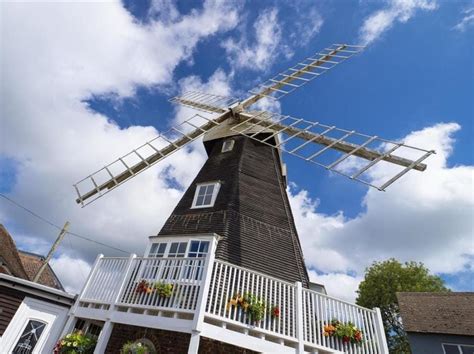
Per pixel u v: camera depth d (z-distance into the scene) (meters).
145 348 7.22
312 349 7.82
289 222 12.88
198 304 7.07
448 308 18.62
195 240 10.34
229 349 7.59
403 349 26.97
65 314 10.21
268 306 7.91
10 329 9.21
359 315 8.90
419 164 9.34
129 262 8.96
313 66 18.45
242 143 15.40
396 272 29.39
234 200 12.17
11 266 18.47
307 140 13.24
